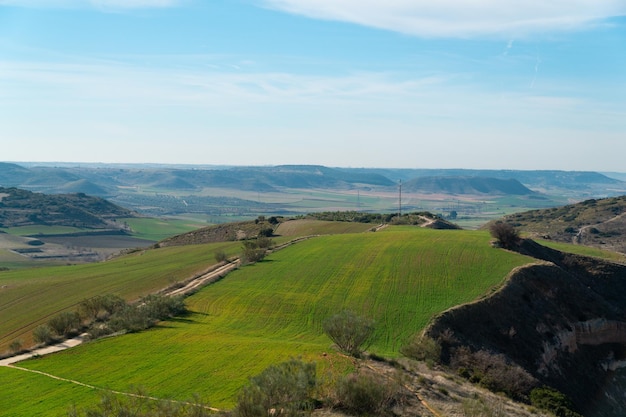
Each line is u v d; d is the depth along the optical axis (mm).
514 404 37781
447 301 58250
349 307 58750
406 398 32625
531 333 54469
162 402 27781
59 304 71250
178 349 43531
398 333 51281
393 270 71500
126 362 40312
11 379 37062
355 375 32875
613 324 62500
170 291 70938
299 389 27547
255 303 62094
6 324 64562
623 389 56625
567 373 52938
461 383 39469
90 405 31484
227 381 35031
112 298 62906
